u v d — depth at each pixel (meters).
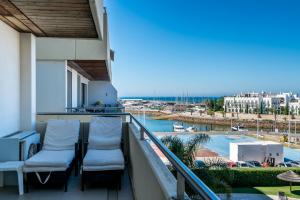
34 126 5.04
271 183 14.67
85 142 5.15
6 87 4.21
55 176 3.75
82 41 8.50
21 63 4.80
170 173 1.87
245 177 14.59
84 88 15.67
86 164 3.82
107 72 12.37
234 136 35.78
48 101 8.59
